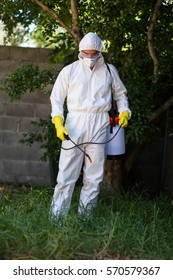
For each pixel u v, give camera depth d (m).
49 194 7.38
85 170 6.05
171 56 7.16
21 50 8.60
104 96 5.81
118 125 6.05
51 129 7.68
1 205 6.82
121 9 6.88
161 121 8.80
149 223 5.95
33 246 4.71
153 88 7.23
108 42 7.36
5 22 8.41
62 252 4.67
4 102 8.80
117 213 5.65
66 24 7.55
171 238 5.48
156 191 8.91
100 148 5.89
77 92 5.73
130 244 5.01
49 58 8.54
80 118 5.75
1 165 9.05
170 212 6.83
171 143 8.54
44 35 8.32
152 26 6.78
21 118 8.82
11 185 8.97
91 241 4.95
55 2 7.55
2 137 8.93
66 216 5.45
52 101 5.83
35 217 5.59
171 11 7.15
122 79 7.42
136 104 6.82
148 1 6.93
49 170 8.92
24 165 8.98
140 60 7.36
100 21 7.01
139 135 7.07
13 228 4.99
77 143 5.78
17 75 7.27
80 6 7.36
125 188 8.41
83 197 6.15
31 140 8.06
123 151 6.21
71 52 8.20
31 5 7.87
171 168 8.46
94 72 5.77
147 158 8.97
